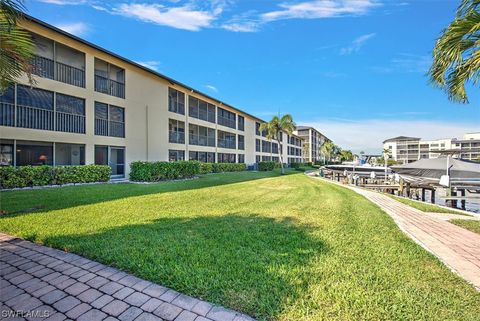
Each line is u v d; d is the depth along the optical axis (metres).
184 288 2.80
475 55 4.27
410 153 101.75
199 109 26.23
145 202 8.18
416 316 2.33
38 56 12.32
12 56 5.07
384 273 3.21
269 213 6.97
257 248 4.06
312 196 10.98
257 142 41.00
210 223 5.65
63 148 13.62
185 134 23.22
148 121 18.62
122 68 16.81
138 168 15.41
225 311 2.40
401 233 5.16
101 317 2.31
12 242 4.23
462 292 2.78
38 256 3.66
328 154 74.94
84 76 14.40
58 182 12.20
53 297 2.63
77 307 2.46
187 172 18.62
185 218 6.12
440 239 4.91
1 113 11.10
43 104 12.59
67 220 5.61
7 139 11.36
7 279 2.99
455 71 4.87
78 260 3.54
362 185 19.84
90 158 14.54
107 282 2.95
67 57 14.03
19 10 4.83
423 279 3.08
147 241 4.27
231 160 33.34
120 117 16.69
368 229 5.41
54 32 12.73
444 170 12.44
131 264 3.33
